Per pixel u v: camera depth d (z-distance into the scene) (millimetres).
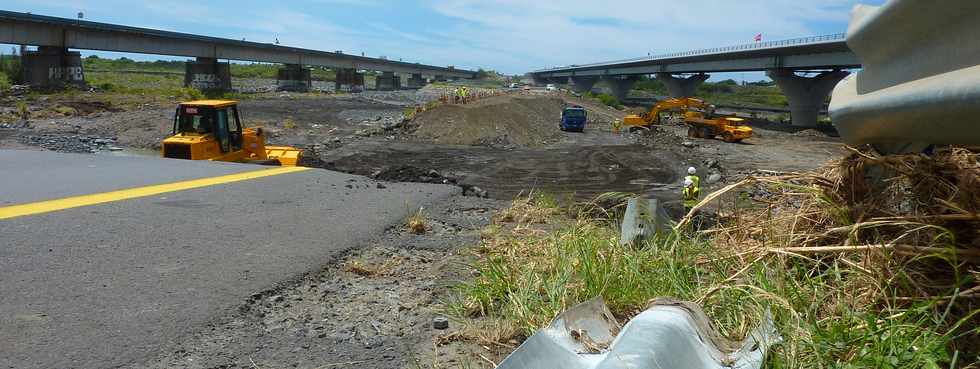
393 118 53406
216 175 13266
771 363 3373
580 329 3717
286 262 7062
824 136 59719
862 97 4582
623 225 6645
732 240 5871
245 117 48594
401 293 6289
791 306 4027
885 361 3312
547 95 94625
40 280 5965
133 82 95938
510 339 4793
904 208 4805
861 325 3785
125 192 10617
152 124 38625
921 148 4555
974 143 3607
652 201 6500
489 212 11141
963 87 3150
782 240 5391
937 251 4004
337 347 4844
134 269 6477
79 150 29828
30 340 4680
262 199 10719
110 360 4453
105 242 7383
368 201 11188
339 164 29000
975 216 3938
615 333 3900
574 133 53094
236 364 4512
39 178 11922
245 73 159625
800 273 4902
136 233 7883
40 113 42562
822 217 5367
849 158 5223
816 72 76062
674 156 36906
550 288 5137
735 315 4184
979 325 3633
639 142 47281
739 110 119312
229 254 7250
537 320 4793
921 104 3570
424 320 5434
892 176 4871
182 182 12070
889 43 4312
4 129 35125
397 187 13109
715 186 25625
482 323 5137
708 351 3484
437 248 8281
